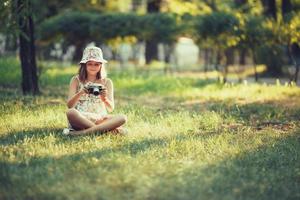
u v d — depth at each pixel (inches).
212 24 773.3
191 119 424.2
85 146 303.3
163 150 297.3
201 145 313.3
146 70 1151.6
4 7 548.7
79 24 991.6
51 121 385.7
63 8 1142.3
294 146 330.0
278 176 255.8
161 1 1293.1
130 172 240.8
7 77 754.2
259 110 511.2
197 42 841.5
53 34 996.6
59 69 971.3
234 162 276.8
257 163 280.4
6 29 561.0
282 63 1031.0
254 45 784.9
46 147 298.4
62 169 248.5
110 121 342.3
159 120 414.9
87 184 223.0
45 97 559.5
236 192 223.8
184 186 222.8
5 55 1104.2
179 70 1239.5
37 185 221.0
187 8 943.7
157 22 967.6
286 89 702.5
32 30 596.1
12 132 342.3
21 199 206.7
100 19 987.3
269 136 360.5
